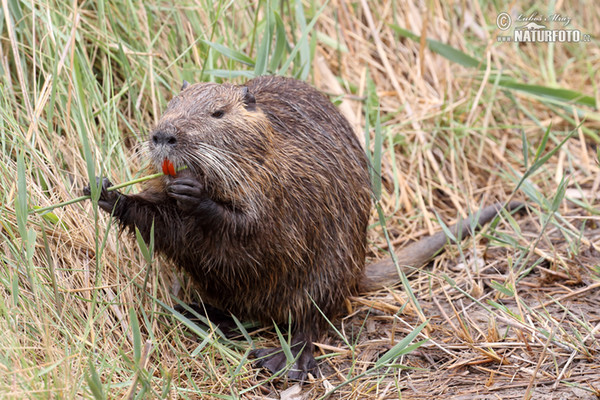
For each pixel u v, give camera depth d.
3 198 5.71
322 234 5.91
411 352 5.72
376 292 6.81
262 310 6.08
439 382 5.32
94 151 6.36
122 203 5.32
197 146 5.21
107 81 7.07
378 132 6.59
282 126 5.81
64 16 6.78
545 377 5.19
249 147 5.40
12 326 4.83
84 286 5.65
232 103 5.42
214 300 6.21
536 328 5.75
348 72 9.16
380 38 9.60
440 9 9.88
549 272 6.55
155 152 5.19
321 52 8.90
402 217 7.87
